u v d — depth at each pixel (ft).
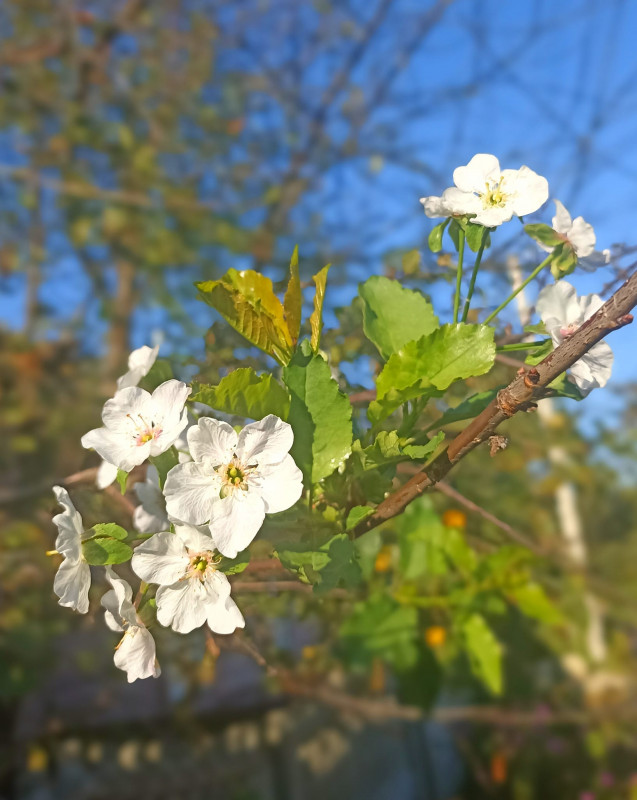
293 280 0.59
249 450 0.56
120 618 0.61
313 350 0.60
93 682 2.50
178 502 0.54
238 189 2.71
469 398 0.62
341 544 0.56
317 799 3.48
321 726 3.70
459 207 0.63
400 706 1.65
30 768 2.25
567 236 0.63
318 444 0.59
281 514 0.59
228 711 2.98
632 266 0.62
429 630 1.26
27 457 2.16
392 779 4.34
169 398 0.62
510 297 0.64
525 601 1.24
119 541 0.58
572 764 3.19
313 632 1.68
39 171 2.48
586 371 0.61
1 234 2.53
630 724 2.54
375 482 0.59
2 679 1.85
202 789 3.02
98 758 2.82
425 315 0.70
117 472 0.66
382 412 0.61
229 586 0.57
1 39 2.63
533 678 2.35
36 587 1.72
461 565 1.25
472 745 3.62
